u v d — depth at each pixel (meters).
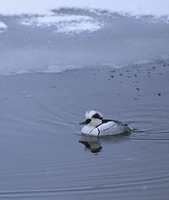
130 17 33.06
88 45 30.06
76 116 22.38
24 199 14.52
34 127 20.92
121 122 21.36
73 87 25.50
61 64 28.23
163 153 18.34
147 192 14.84
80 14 32.84
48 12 32.78
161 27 32.03
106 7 33.69
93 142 19.80
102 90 25.16
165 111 22.77
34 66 27.94
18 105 23.19
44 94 24.62
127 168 16.81
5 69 27.52
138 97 24.31
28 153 18.14
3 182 15.70
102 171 16.56
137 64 28.45
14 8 32.84
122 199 14.42
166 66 28.14
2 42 29.80
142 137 20.30
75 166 17.03
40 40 30.22
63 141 19.62
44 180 15.84
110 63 28.52
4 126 20.83
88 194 14.80
